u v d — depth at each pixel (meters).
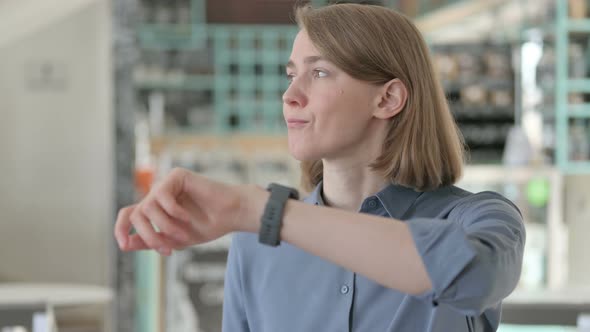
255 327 1.14
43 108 3.18
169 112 5.39
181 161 4.47
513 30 4.27
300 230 0.69
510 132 4.05
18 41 3.16
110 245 3.17
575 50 3.99
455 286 0.68
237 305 1.17
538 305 2.60
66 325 2.79
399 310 1.00
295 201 0.71
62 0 3.17
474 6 4.22
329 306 1.05
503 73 4.24
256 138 4.84
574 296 2.84
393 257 0.68
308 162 1.23
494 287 0.69
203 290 3.70
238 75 5.48
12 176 3.18
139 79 5.34
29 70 3.17
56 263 3.17
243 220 0.71
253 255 1.15
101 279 3.16
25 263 3.17
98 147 3.20
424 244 0.68
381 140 1.05
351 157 1.05
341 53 0.98
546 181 3.84
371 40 1.00
